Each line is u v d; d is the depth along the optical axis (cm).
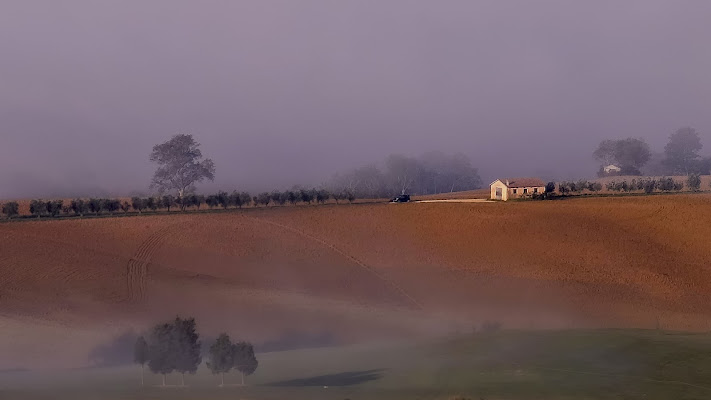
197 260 8825
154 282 7900
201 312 7119
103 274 7988
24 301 7012
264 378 4916
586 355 5472
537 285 8494
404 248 9631
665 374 4922
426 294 8188
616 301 8025
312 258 9188
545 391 4422
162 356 4606
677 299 8125
